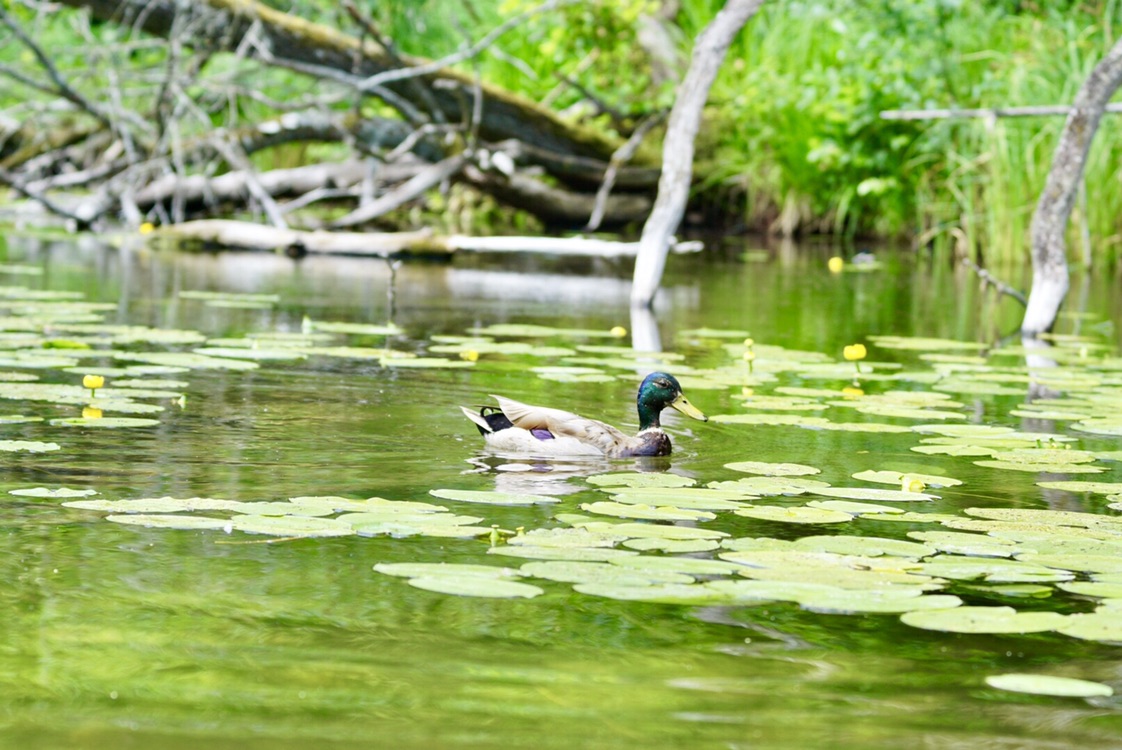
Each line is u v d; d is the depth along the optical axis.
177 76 23.72
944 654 5.48
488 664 5.22
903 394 11.55
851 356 11.98
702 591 5.83
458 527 6.77
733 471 8.51
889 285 21.11
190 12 23.28
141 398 10.30
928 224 27.22
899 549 6.62
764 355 13.62
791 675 5.20
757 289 20.14
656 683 5.08
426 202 30.53
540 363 12.70
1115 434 10.08
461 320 15.76
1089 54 24.20
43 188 25.25
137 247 23.34
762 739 4.62
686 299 18.72
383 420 9.78
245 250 23.42
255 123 25.72
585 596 6.07
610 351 13.59
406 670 5.13
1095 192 24.05
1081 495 8.09
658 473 8.26
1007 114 16.80
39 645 5.26
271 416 9.77
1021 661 5.42
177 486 7.70
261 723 4.63
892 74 24.80
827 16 25.62
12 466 8.05
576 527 6.95
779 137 27.73
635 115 27.45
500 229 27.73
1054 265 16.02
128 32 26.28
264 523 6.81
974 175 25.41
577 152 26.73
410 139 23.83
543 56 28.34
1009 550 6.70
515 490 7.82
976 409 11.06
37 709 4.70
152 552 6.47
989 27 25.48
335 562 6.38
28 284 17.53
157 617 5.60
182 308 15.76
